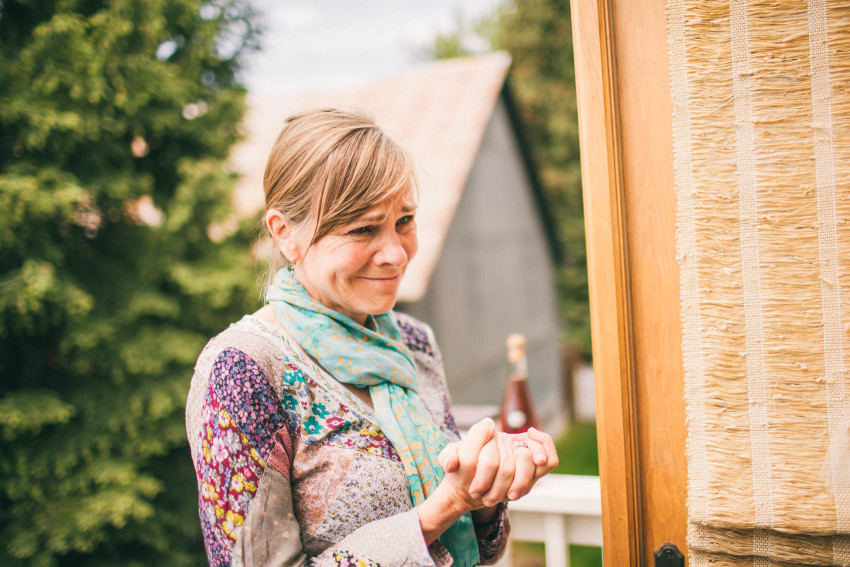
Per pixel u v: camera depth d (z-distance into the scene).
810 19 0.75
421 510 0.69
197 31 3.02
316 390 0.76
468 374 6.80
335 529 0.72
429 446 0.80
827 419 0.73
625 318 0.81
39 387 2.70
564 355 10.09
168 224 3.00
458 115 6.50
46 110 2.51
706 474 0.77
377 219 0.75
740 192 0.77
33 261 2.46
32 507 2.51
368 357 0.80
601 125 0.81
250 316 0.80
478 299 7.12
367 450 0.75
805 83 0.75
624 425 0.80
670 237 0.81
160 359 2.84
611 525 0.81
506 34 10.43
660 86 0.81
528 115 10.20
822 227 0.74
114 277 2.94
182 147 3.21
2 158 2.65
